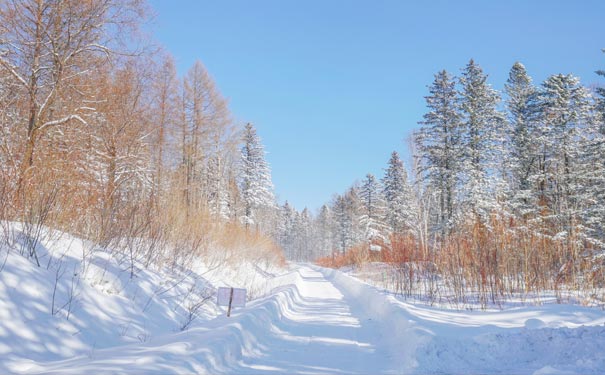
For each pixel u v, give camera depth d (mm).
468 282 13992
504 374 5066
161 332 6941
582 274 13461
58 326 5270
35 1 11414
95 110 13180
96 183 9719
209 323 7145
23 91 11484
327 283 24406
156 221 10969
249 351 6242
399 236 18500
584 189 25188
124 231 9438
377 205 55188
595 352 5332
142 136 15922
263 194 46688
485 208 26266
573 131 28234
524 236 14414
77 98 13266
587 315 8352
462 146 29516
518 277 13656
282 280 21438
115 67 14594
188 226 13180
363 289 15406
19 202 7027
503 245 13789
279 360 6008
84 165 10047
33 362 4406
